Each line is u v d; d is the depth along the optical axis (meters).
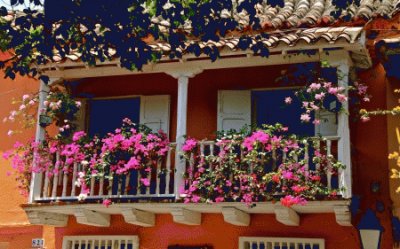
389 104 11.32
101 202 11.17
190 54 10.93
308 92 10.41
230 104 12.16
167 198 10.90
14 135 13.49
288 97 11.34
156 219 12.05
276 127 10.57
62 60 11.41
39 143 11.80
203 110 12.48
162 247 11.91
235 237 11.53
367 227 10.70
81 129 12.94
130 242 12.20
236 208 10.66
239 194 10.38
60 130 11.85
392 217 10.75
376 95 11.45
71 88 12.94
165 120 12.54
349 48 10.31
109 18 8.34
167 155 11.24
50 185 12.43
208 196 10.54
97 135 11.87
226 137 10.70
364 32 10.48
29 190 11.96
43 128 11.93
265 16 12.32
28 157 11.91
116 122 13.05
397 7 11.45
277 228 11.33
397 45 10.99
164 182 12.15
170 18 8.74
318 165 10.13
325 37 10.17
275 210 10.41
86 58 8.99
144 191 12.11
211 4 8.64
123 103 13.13
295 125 11.95
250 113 12.09
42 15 8.41
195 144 10.88
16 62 9.07
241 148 10.54
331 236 10.98
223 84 12.50
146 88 12.94
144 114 12.70
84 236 12.45
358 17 11.42
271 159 10.58
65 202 11.38
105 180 11.90
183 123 11.19
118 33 8.58
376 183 11.01
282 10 12.84
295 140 10.30
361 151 11.25
